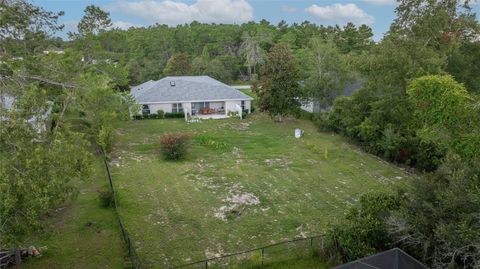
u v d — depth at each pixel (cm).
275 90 3434
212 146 2817
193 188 2047
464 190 1127
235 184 2106
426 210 1230
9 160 939
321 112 3641
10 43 1455
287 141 2997
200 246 1484
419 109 1981
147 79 6456
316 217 1723
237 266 1336
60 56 2223
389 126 2527
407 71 2375
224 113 4106
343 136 3123
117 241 1510
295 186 2086
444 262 1156
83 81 2297
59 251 1432
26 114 1049
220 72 6469
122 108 3086
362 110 2847
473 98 1816
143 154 2648
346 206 1839
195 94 4022
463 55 2762
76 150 1125
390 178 2228
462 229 1039
